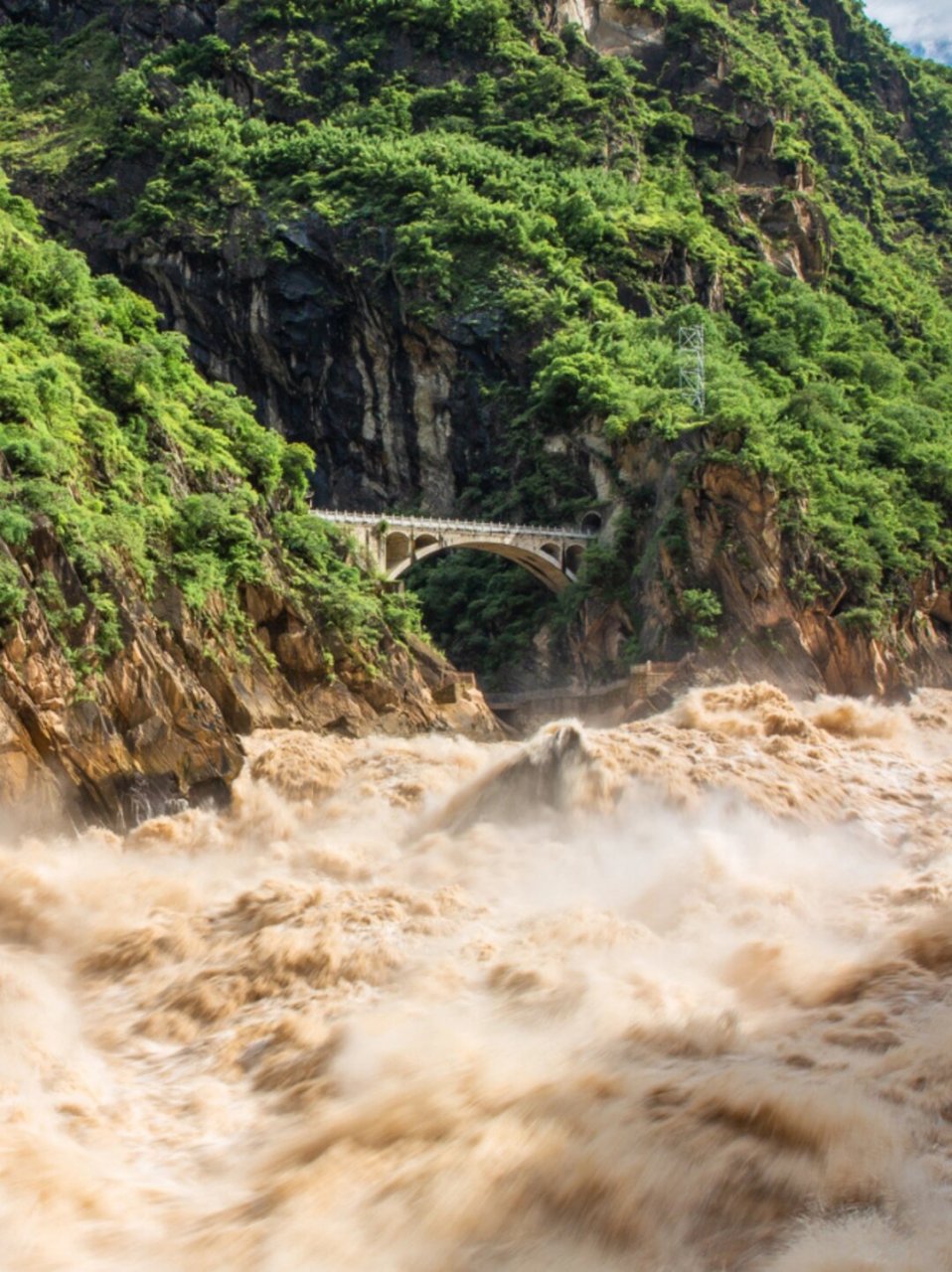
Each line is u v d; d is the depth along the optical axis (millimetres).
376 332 152625
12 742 43250
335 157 164875
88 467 64438
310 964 27891
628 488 129250
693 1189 17781
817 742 45812
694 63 195000
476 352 146500
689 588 119188
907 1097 19625
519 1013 24719
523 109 179625
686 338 146125
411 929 29859
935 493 140750
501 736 90000
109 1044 25484
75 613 48594
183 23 189250
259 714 68500
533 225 154125
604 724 115625
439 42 185375
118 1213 18906
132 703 49594
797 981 25297
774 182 191000
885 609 122750
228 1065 24188
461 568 139125
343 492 154625
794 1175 17906
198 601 65562
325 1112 21625
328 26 187875
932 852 34594
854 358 166000
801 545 121000
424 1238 17766
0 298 73188
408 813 44562
